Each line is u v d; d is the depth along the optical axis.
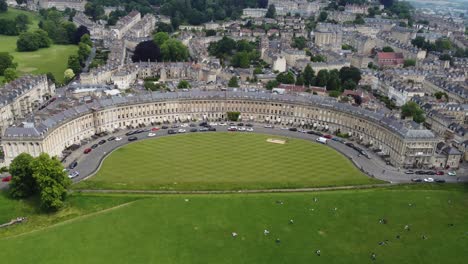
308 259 198.88
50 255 196.00
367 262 199.00
